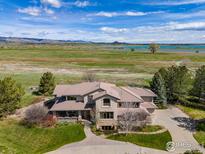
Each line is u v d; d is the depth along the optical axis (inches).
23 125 1866.4
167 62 5920.3
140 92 2239.2
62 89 2188.7
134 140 1679.4
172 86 2573.8
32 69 4618.6
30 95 2765.7
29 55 7091.5
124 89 2155.5
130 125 1809.8
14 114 2119.8
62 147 1578.5
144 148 1573.6
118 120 1877.5
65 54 7598.4
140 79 3799.2
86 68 4899.1
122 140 1676.9
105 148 1556.3
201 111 2342.5
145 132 1790.1
